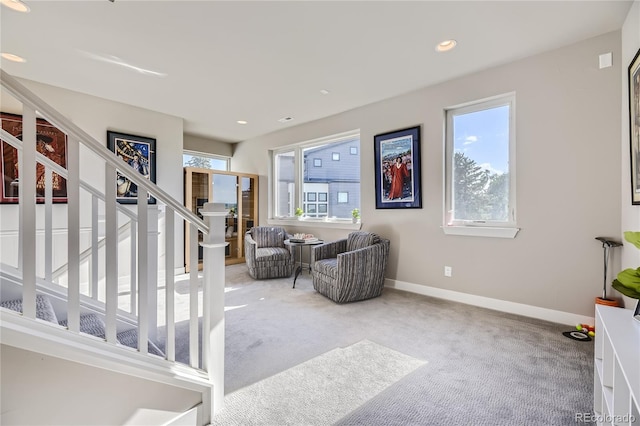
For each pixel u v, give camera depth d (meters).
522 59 2.82
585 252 2.55
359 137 4.30
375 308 3.07
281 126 5.15
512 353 2.11
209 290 1.48
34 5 2.02
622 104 2.34
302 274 4.70
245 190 5.79
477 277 3.15
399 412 1.51
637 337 1.15
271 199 5.76
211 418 1.46
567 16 2.19
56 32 2.35
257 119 4.73
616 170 2.40
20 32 2.35
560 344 2.24
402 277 3.77
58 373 1.04
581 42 2.53
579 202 2.57
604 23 2.29
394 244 3.84
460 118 3.32
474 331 2.49
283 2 2.01
